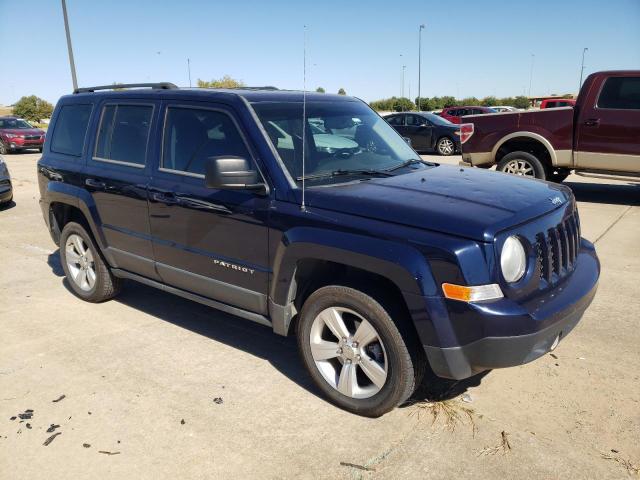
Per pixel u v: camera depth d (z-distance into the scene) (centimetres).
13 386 379
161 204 419
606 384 365
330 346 342
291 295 352
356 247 307
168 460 300
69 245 541
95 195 481
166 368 401
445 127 1877
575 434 313
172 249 420
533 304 298
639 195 1003
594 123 880
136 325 479
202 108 404
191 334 459
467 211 303
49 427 331
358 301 318
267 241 354
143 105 450
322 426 327
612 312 479
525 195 339
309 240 325
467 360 293
